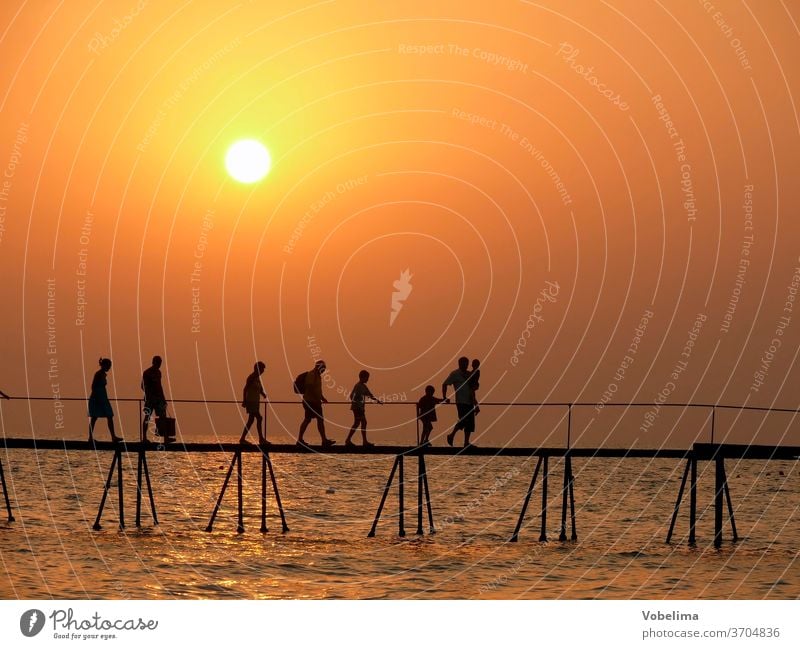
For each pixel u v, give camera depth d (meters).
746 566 53.47
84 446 50.28
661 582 48.94
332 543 58.91
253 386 50.25
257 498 95.88
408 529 70.19
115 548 55.41
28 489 100.31
